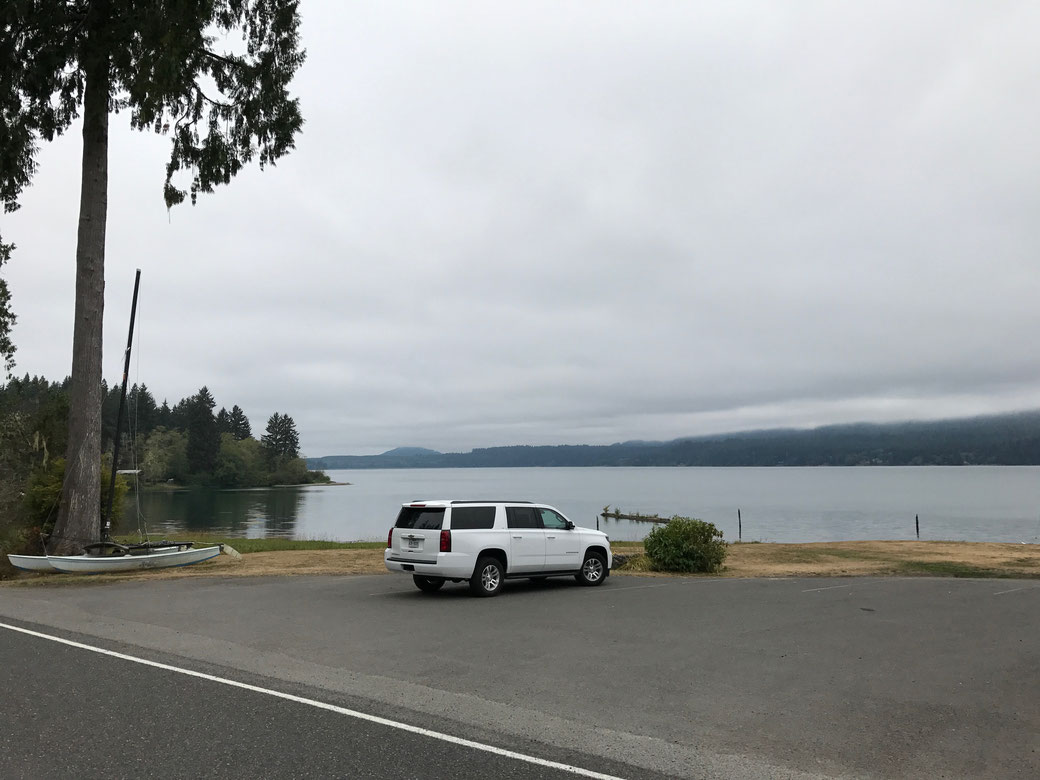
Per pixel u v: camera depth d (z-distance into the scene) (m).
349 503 99.69
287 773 5.07
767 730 6.16
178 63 18.97
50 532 21.41
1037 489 141.75
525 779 5.04
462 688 7.43
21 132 20.39
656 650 9.27
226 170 22.00
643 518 71.69
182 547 21.05
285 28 21.56
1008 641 9.91
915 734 6.08
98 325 20.72
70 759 5.30
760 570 20.97
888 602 13.58
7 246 31.84
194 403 143.00
